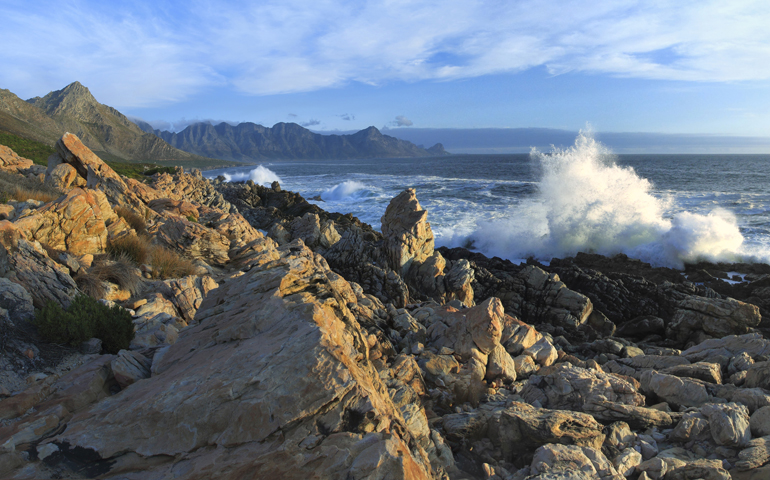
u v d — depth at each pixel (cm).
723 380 912
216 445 410
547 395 745
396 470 360
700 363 907
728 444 584
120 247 1266
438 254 2134
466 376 838
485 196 7106
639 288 2145
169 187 4959
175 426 427
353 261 1972
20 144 7269
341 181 12000
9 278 735
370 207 6606
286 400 425
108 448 421
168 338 781
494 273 2556
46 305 682
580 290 2231
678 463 548
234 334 573
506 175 13050
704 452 590
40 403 515
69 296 761
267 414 418
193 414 430
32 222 1050
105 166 2123
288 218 5272
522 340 1046
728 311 1692
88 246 1170
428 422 674
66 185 1994
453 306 1391
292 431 409
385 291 1808
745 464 530
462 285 1977
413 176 13312
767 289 2281
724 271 2962
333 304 696
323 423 415
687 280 2738
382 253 2092
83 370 580
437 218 4856
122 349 652
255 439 407
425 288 2023
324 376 443
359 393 434
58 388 544
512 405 680
